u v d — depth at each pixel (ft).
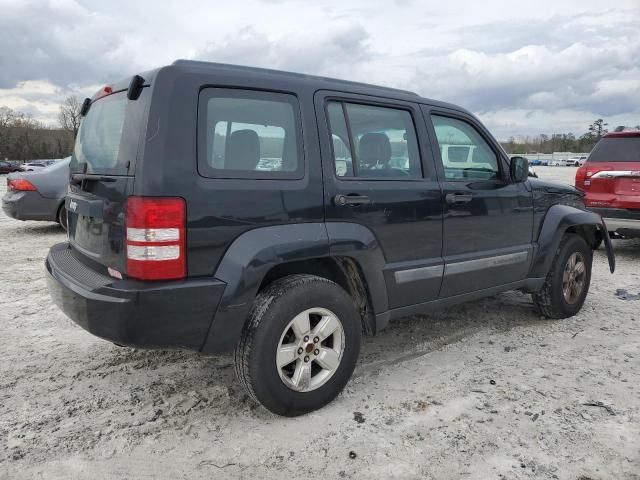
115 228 8.98
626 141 24.17
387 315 11.48
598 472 8.41
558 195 15.76
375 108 11.62
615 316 16.44
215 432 9.57
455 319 16.08
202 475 8.34
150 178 8.50
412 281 11.73
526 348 13.69
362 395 11.01
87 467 8.52
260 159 9.67
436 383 11.57
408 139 12.12
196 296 8.82
